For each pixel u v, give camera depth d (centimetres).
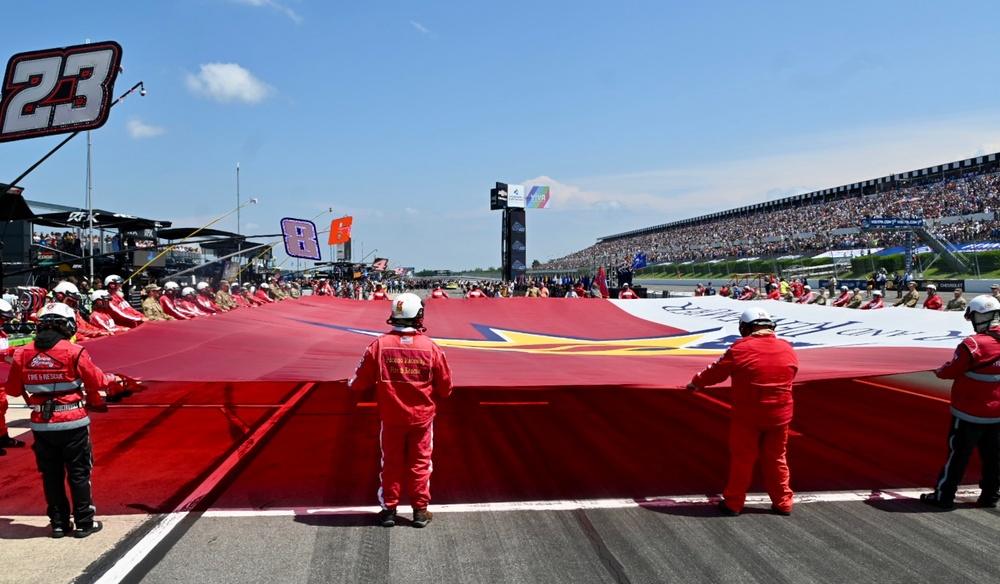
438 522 464
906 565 394
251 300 1900
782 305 1341
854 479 567
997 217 3931
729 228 7462
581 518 473
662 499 514
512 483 551
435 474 575
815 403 884
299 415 805
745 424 472
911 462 618
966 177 5272
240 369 537
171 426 749
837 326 1096
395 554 408
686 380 564
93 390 441
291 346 729
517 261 5616
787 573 383
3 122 900
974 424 483
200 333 766
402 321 464
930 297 1675
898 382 1041
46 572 380
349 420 782
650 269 7094
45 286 1703
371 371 458
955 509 496
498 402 882
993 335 483
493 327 1401
